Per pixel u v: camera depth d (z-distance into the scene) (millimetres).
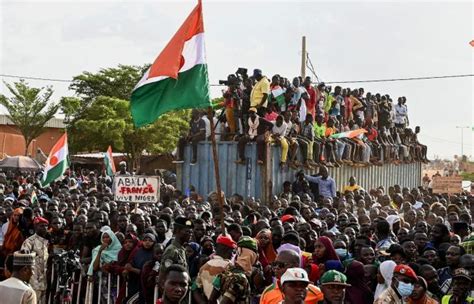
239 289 7984
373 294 9578
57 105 57094
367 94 28594
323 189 22219
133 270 11859
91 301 12883
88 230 13805
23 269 7875
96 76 59188
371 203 21562
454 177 23094
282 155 21500
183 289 6367
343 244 11320
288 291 6441
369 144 27109
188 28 11484
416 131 31734
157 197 14648
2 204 18672
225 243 9031
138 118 11555
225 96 22141
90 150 53312
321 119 24578
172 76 11336
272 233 11492
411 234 12977
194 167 22266
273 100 22688
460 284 8703
